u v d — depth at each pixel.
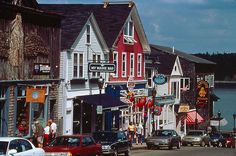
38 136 31.14
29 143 19.66
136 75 50.84
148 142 41.66
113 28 46.00
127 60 48.41
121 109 44.03
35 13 32.12
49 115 34.81
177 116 64.25
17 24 30.17
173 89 62.44
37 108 33.06
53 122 33.16
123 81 47.25
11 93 29.88
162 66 61.56
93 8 48.19
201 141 52.16
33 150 19.48
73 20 39.41
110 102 41.00
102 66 39.16
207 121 76.00
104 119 43.94
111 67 39.22
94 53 41.62
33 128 31.80
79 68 39.34
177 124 64.50
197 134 53.09
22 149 18.83
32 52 32.12
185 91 67.44
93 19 40.81
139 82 51.34
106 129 44.12
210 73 78.88
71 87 38.06
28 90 29.31
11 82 29.67
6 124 29.42
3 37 28.94
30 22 31.89
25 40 31.31
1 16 28.66
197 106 70.38
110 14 47.66
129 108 47.97
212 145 58.38
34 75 32.56
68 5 44.66
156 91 55.62
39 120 33.44
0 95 29.03
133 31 49.97
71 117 38.16
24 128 30.98
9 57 29.53
